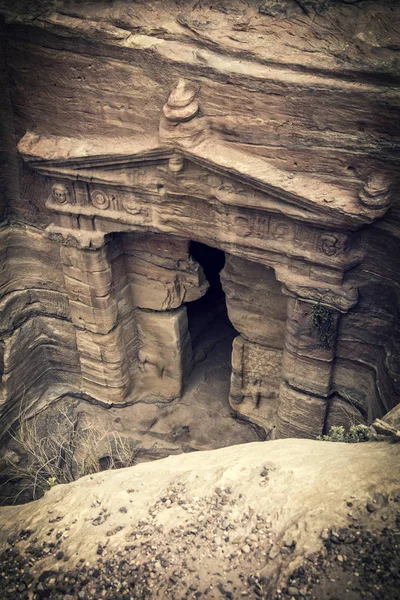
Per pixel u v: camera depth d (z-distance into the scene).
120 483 8.43
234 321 12.80
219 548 7.01
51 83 11.02
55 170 11.49
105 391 14.31
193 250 15.31
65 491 8.68
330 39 9.23
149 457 14.03
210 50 9.77
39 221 12.95
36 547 7.66
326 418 12.56
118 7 10.12
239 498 7.54
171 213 11.41
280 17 9.47
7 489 13.49
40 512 8.27
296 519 6.96
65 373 14.77
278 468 7.82
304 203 9.95
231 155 10.24
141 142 10.81
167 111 10.05
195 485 7.96
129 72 10.35
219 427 14.11
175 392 14.41
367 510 6.83
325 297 10.87
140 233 12.55
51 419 14.48
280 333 12.53
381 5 9.05
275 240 10.81
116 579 6.97
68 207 11.95
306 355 11.77
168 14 10.01
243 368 13.37
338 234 10.18
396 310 10.57
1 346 13.46
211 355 15.33
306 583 6.31
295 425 12.78
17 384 13.98
